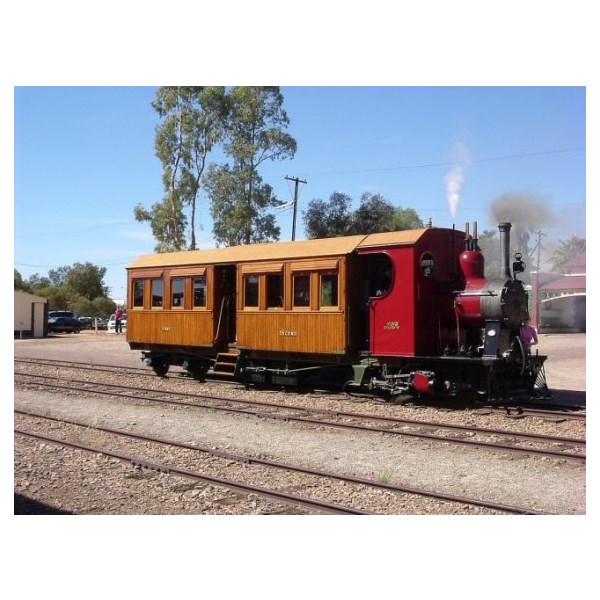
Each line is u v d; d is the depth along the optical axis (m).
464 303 13.27
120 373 21.12
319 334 15.02
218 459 9.26
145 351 20.47
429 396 14.47
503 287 12.80
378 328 14.06
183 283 18.66
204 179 40.38
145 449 9.98
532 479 8.05
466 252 13.97
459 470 8.53
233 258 17.28
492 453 9.44
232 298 18.44
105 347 35.34
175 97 40.97
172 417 12.91
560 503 7.12
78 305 84.81
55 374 20.70
